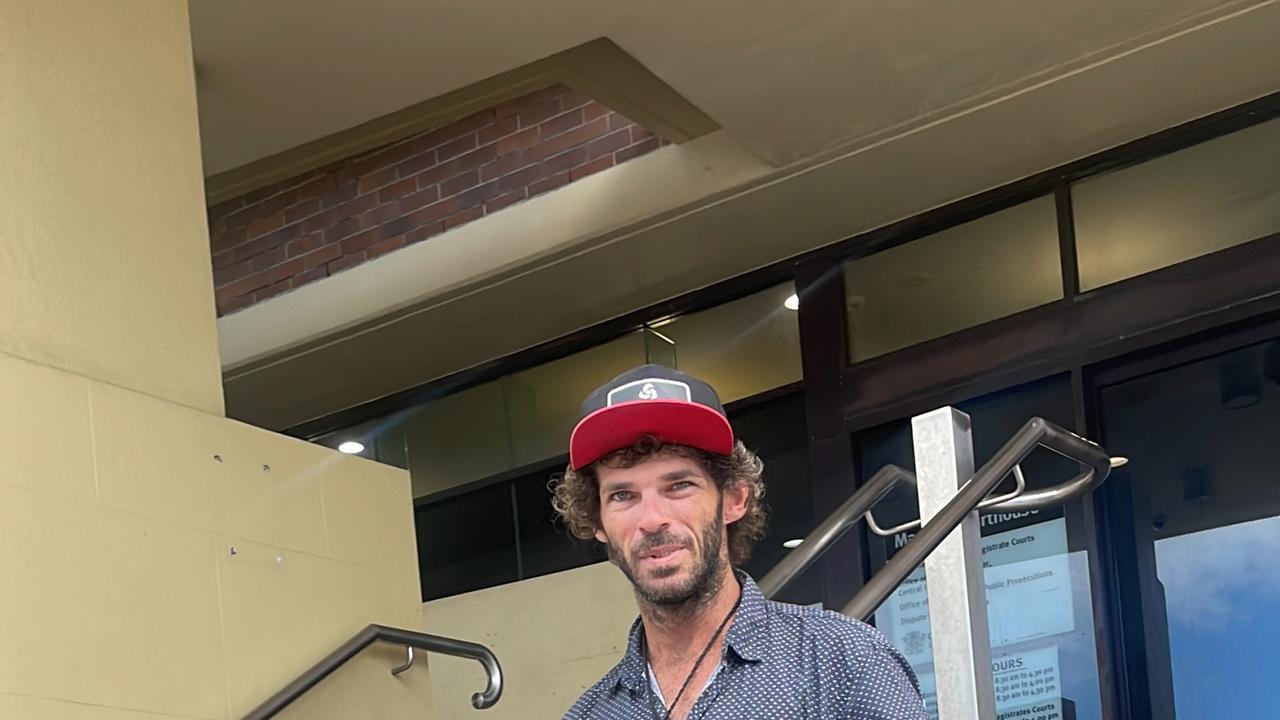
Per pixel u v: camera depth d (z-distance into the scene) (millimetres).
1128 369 5613
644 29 4910
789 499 6410
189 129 4242
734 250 6434
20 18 3809
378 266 6996
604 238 6320
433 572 7305
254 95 5168
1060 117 5531
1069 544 5574
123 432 3783
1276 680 5109
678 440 1920
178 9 4305
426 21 4789
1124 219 5703
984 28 5000
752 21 4898
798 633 1873
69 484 3604
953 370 5973
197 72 5000
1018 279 5918
